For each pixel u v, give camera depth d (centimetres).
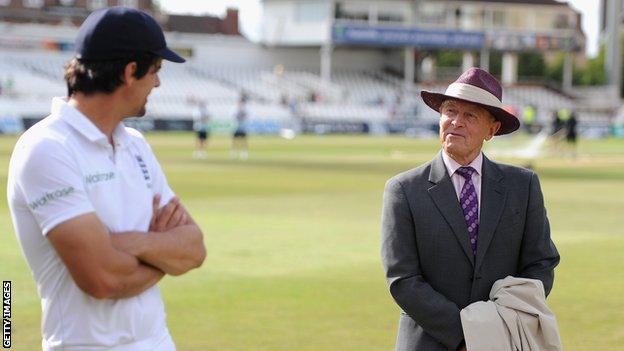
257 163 3188
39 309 905
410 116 6994
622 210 1812
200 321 869
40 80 6069
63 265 374
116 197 380
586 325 867
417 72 8244
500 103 509
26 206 370
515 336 480
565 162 3531
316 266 1152
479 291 502
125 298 380
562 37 7819
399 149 4397
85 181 371
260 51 7512
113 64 373
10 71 6141
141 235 380
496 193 510
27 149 366
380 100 7219
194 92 6600
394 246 504
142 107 389
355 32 7225
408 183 511
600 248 1312
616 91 8000
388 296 983
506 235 506
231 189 2188
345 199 1983
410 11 7512
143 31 376
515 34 7688
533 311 484
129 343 382
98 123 380
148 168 401
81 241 361
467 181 513
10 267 1112
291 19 7356
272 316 890
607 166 3272
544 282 507
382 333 833
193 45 7300
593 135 6781
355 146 4684
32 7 7112
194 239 396
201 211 1728
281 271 1116
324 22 7231
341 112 6869
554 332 484
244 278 1071
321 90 7162
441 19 7619
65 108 375
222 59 7394
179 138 5312
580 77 10219
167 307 923
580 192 2223
